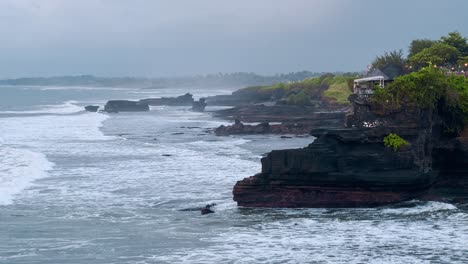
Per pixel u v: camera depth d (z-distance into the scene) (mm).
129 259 42438
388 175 57969
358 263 41406
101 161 85188
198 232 49438
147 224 52094
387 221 52656
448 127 66250
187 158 88688
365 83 70188
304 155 57219
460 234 48375
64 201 60625
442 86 63531
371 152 58750
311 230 49844
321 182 57719
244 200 58562
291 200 58094
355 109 62875
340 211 56531
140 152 95312
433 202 59344
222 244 45938
